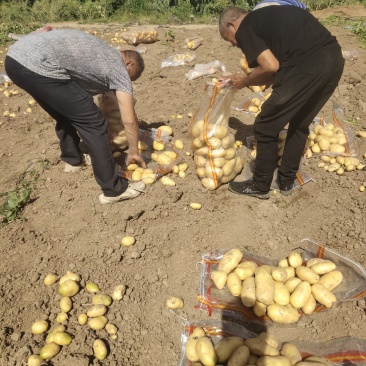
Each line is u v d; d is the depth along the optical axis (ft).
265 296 9.19
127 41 28.32
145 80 22.54
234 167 13.80
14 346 9.26
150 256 11.49
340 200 13.34
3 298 10.35
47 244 11.90
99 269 11.12
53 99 10.79
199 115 13.38
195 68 22.75
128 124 11.75
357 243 11.59
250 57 10.66
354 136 16.71
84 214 12.79
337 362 8.68
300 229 12.35
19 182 14.47
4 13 42.75
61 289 10.19
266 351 8.51
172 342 9.40
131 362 8.99
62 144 13.84
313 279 9.82
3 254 11.62
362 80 21.84
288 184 13.37
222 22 11.15
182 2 44.21
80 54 10.50
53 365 8.79
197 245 11.78
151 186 13.53
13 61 10.52
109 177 12.28
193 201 13.35
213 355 8.45
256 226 12.42
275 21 10.21
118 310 10.03
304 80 10.43
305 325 9.52
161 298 10.34
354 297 9.82
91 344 9.24
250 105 19.08
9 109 20.15
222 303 9.89
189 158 15.28
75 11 44.47
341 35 29.17
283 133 14.94
